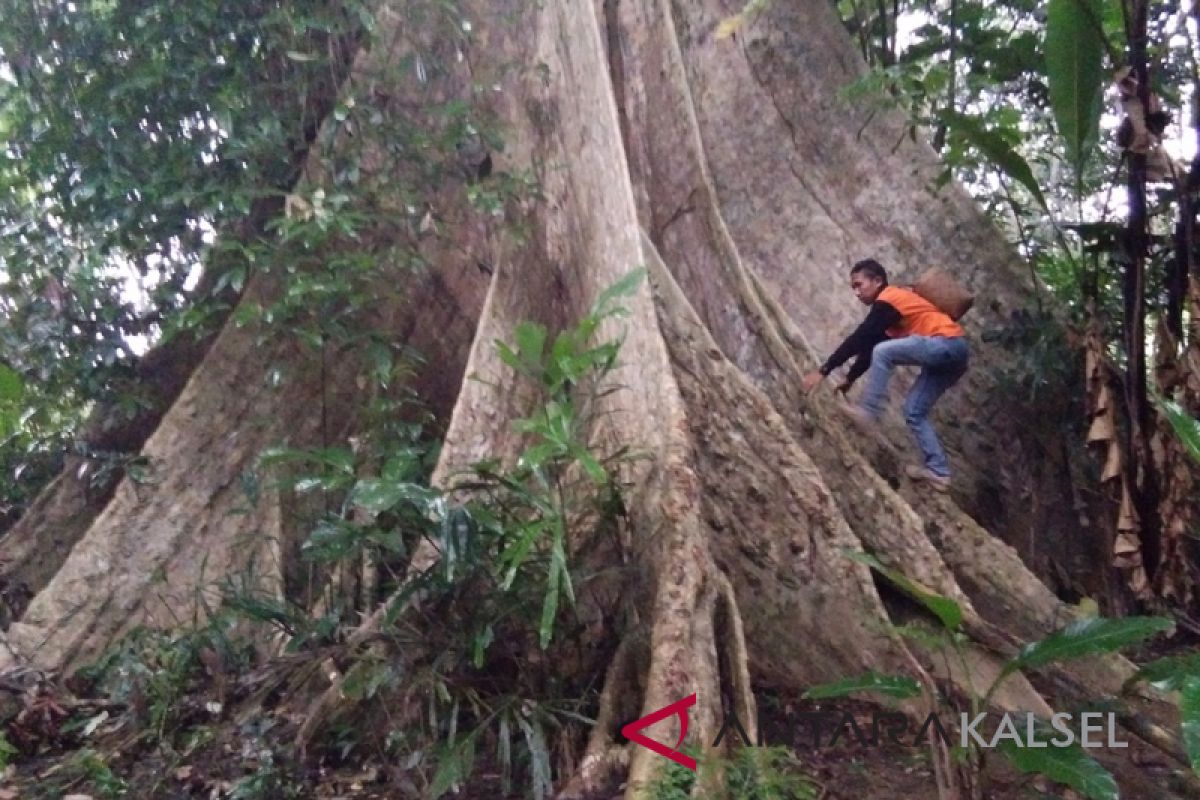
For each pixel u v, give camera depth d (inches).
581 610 178.9
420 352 269.4
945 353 244.2
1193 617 241.9
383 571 188.9
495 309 229.3
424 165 262.8
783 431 210.8
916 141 312.3
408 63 265.3
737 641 169.3
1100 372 234.1
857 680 148.6
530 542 153.6
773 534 203.0
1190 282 227.8
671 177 266.4
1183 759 162.9
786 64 315.0
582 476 186.4
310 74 269.0
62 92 269.6
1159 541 231.5
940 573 207.3
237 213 257.1
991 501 285.4
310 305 246.8
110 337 279.0
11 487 298.0
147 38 257.8
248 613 187.3
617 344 171.9
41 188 285.4
